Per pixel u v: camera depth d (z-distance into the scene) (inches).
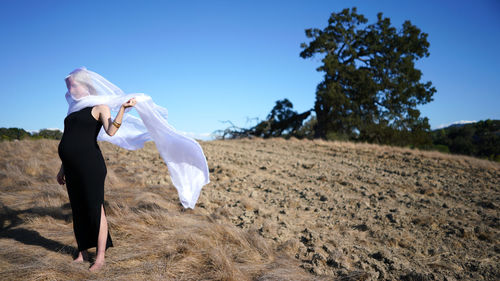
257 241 121.8
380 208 184.5
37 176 220.4
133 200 166.6
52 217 143.3
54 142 381.4
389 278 107.7
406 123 1202.6
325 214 173.0
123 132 137.6
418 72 1229.7
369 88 1193.4
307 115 1451.8
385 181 256.8
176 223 135.1
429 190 225.1
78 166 101.4
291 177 265.1
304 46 1347.2
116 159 305.4
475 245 137.3
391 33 1305.4
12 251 107.7
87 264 103.6
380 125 1099.9
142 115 121.9
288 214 167.9
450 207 189.3
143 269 98.1
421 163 368.8
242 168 293.6
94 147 105.3
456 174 306.2
